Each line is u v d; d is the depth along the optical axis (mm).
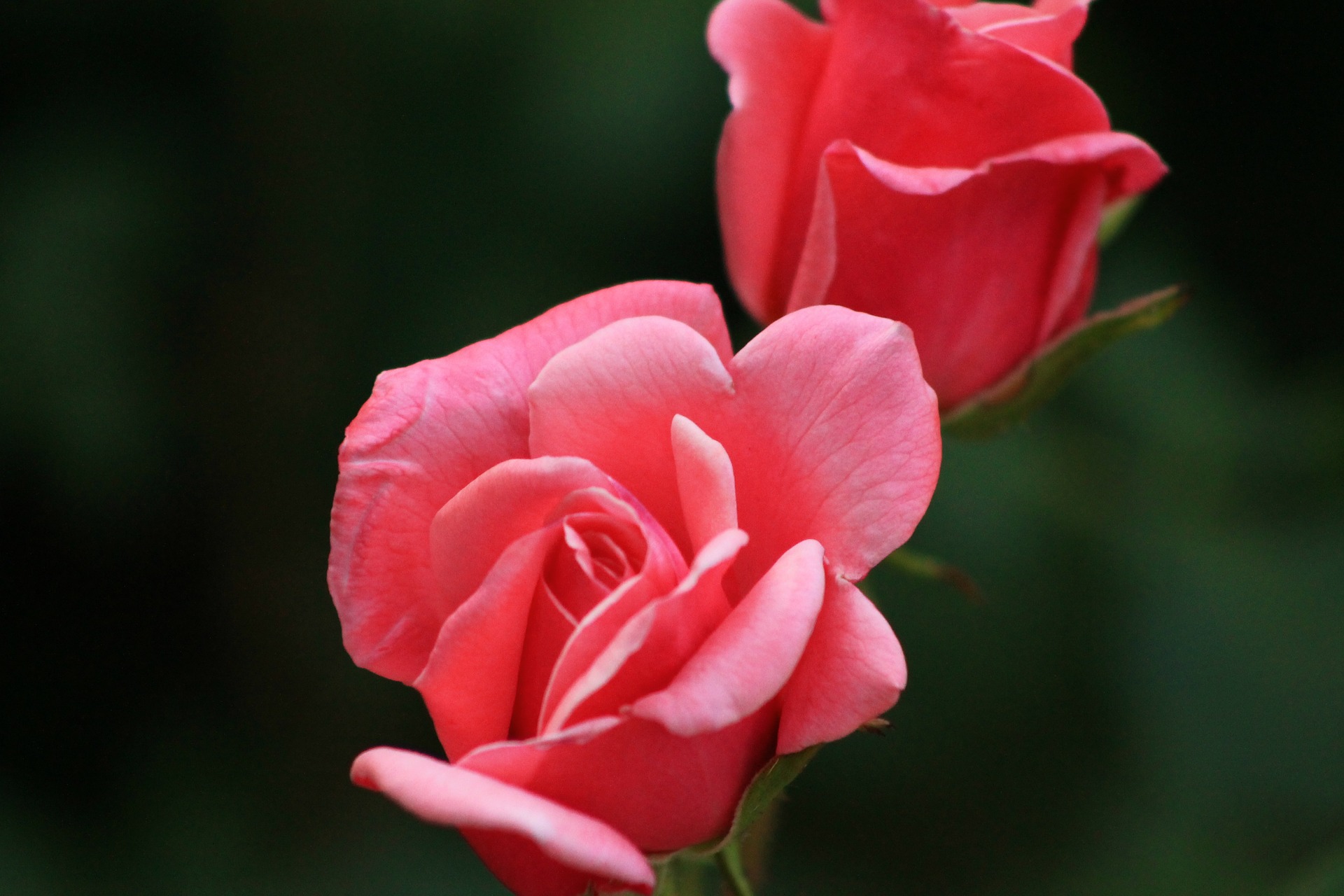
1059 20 560
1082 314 579
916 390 523
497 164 772
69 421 768
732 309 778
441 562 527
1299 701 678
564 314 541
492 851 523
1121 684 692
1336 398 703
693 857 529
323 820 800
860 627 519
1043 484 701
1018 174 562
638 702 512
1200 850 675
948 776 720
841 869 744
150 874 762
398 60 781
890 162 564
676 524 532
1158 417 708
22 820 780
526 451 534
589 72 738
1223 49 817
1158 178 568
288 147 811
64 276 777
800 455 525
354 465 531
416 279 806
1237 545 693
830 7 564
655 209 762
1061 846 713
